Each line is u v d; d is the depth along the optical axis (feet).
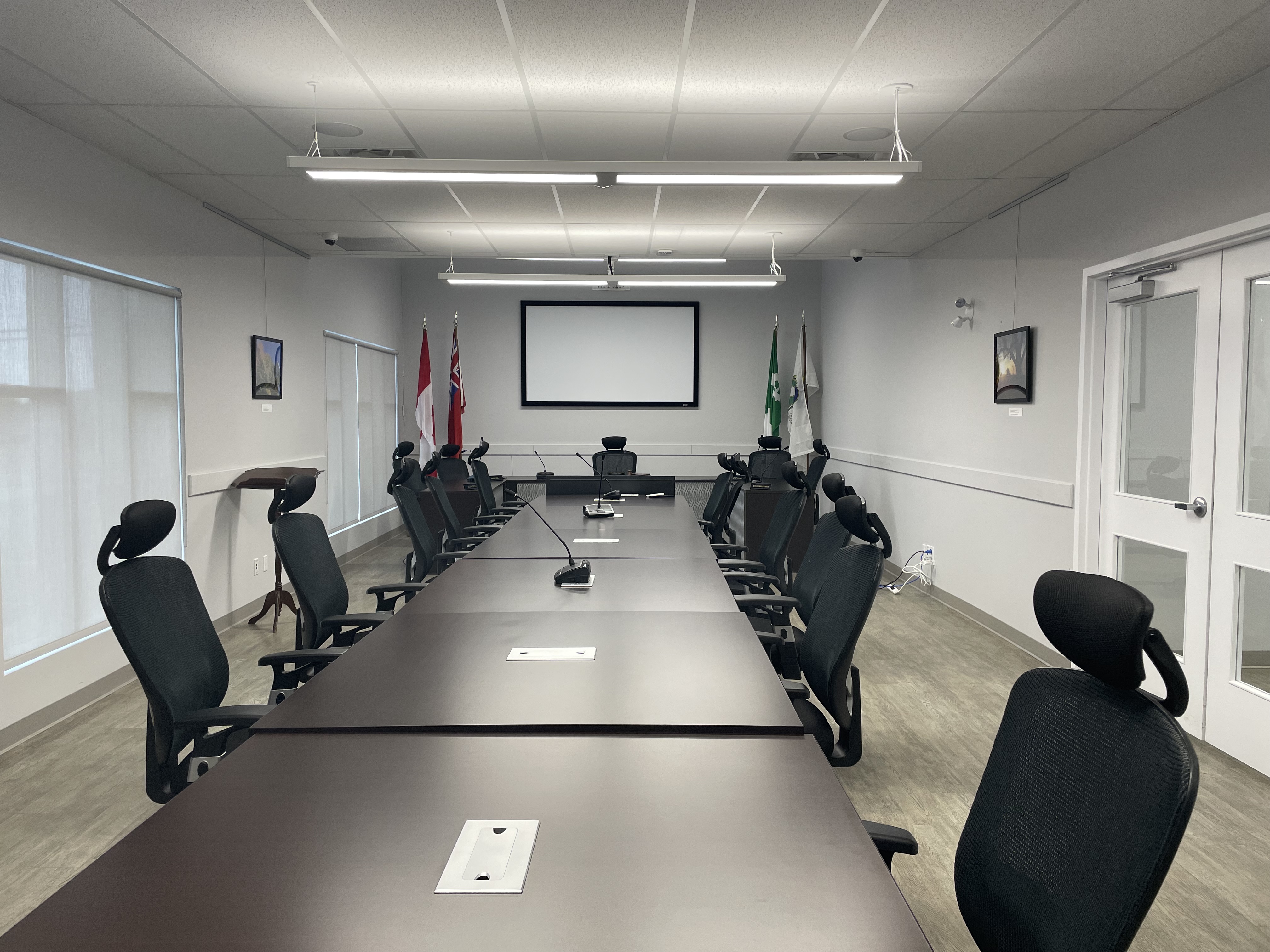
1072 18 8.82
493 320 32.12
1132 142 12.55
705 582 11.05
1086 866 3.55
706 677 6.97
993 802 4.40
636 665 7.34
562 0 8.45
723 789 4.91
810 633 8.82
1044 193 15.25
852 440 28.19
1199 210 11.12
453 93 10.86
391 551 27.32
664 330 32.30
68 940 3.47
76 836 8.82
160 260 14.92
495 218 17.85
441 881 3.91
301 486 10.04
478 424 32.30
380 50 9.58
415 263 31.81
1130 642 3.48
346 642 10.60
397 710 6.18
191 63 9.95
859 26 9.01
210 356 16.81
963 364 19.02
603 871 4.00
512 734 5.82
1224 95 10.67
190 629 7.49
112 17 8.79
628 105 11.25
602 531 15.94
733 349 32.32
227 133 12.43
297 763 5.29
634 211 17.17
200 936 3.49
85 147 12.80
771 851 4.20
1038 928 3.76
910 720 12.09
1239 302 10.55
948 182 14.98
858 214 17.40
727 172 11.43
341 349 25.18
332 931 3.53
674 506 20.15
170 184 15.19
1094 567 13.85
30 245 11.60
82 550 12.83
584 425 32.40
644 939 3.48
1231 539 10.74
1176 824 3.17
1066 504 14.28
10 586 11.27
